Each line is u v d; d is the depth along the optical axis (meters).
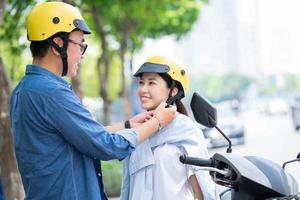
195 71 147.38
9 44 10.24
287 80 118.69
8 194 6.54
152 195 3.88
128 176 4.06
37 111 3.55
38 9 3.66
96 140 3.54
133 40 22.81
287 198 3.21
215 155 3.29
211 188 3.75
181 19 22.69
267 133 29.53
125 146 3.64
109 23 20.66
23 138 3.61
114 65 34.59
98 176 3.77
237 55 158.88
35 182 3.58
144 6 19.41
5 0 7.18
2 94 6.63
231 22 160.12
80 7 16.39
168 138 3.88
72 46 3.65
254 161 3.29
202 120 3.60
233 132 21.00
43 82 3.59
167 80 3.97
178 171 3.85
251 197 3.23
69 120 3.52
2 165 6.54
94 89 41.84
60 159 3.57
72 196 3.57
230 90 115.00
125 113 22.92
